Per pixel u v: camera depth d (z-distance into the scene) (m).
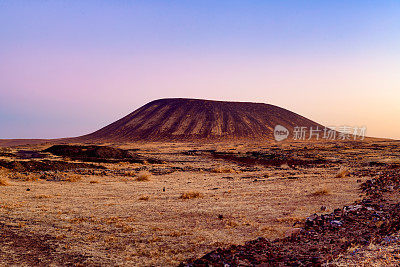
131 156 68.19
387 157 61.34
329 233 9.96
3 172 32.38
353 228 10.30
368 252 7.12
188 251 8.99
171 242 9.91
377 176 26.52
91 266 7.85
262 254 8.23
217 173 40.12
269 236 10.27
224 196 19.52
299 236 9.79
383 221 10.58
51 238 10.40
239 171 42.00
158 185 27.02
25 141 186.38
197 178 33.75
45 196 19.22
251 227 11.62
